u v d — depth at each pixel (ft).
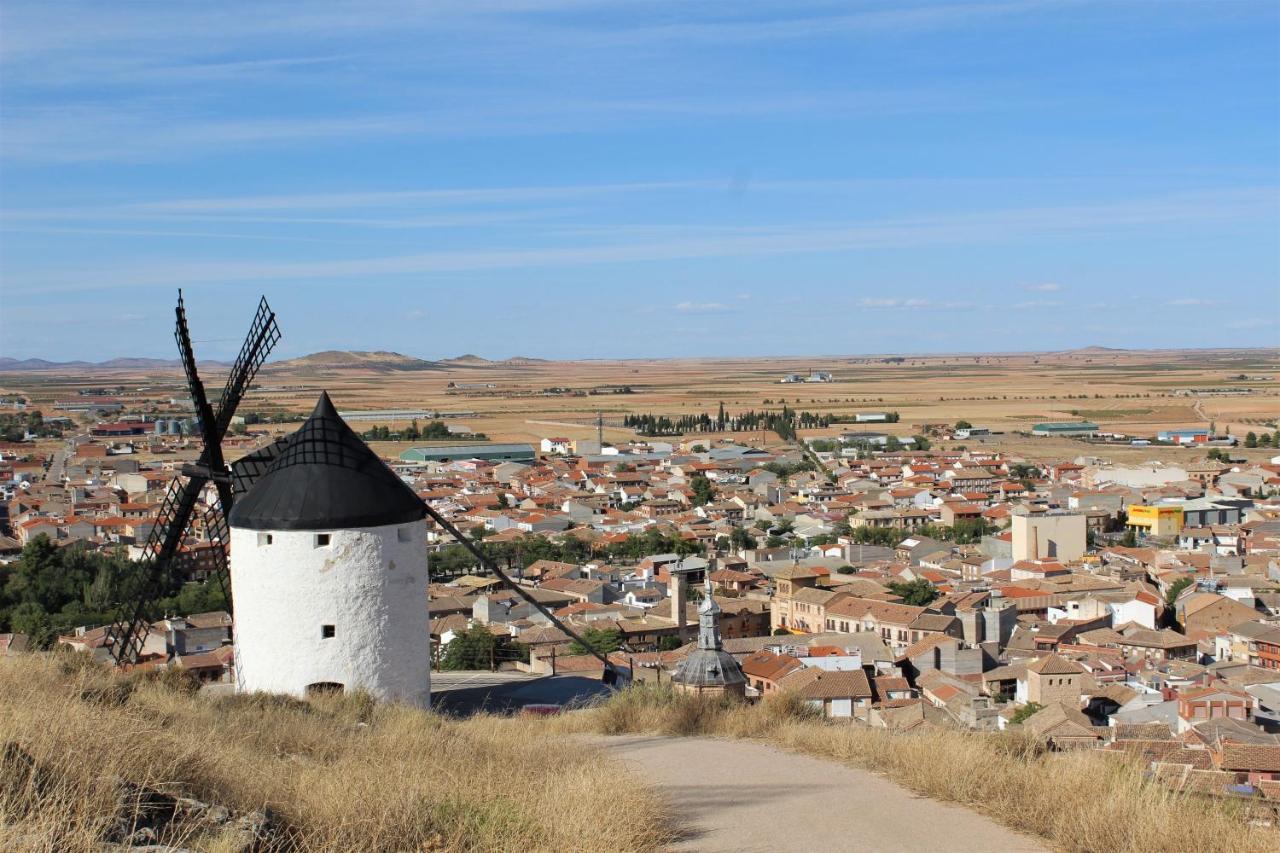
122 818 57.67
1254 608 512.63
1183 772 92.63
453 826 68.74
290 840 62.69
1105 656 436.76
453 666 385.50
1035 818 78.69
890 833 76.79
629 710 133.08
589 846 67.92
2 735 62.08
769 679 362.53
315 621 158.71
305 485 160.25
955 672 415.03
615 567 632.38
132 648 209.67
